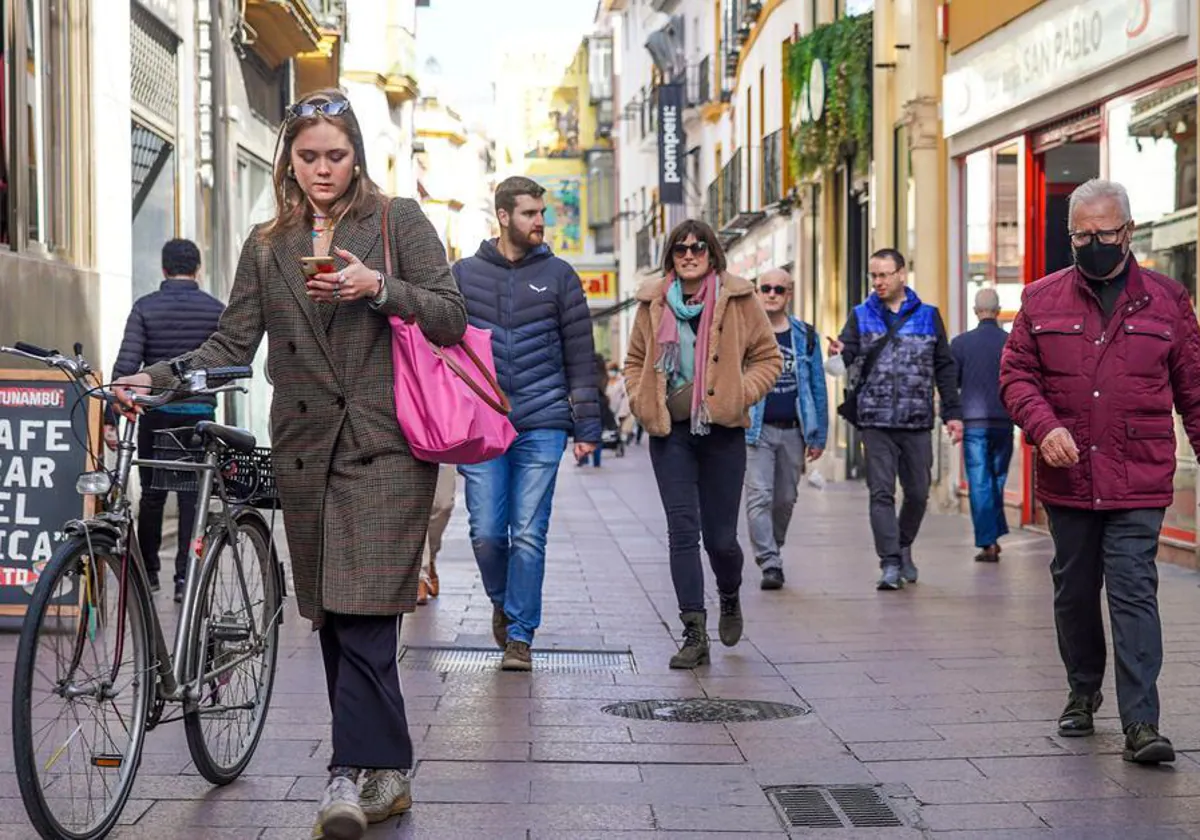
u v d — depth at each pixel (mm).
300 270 4684
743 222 32500
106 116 13000
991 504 11742
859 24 20391
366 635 4711
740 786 5367
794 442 10508
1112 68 12805
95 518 4664
